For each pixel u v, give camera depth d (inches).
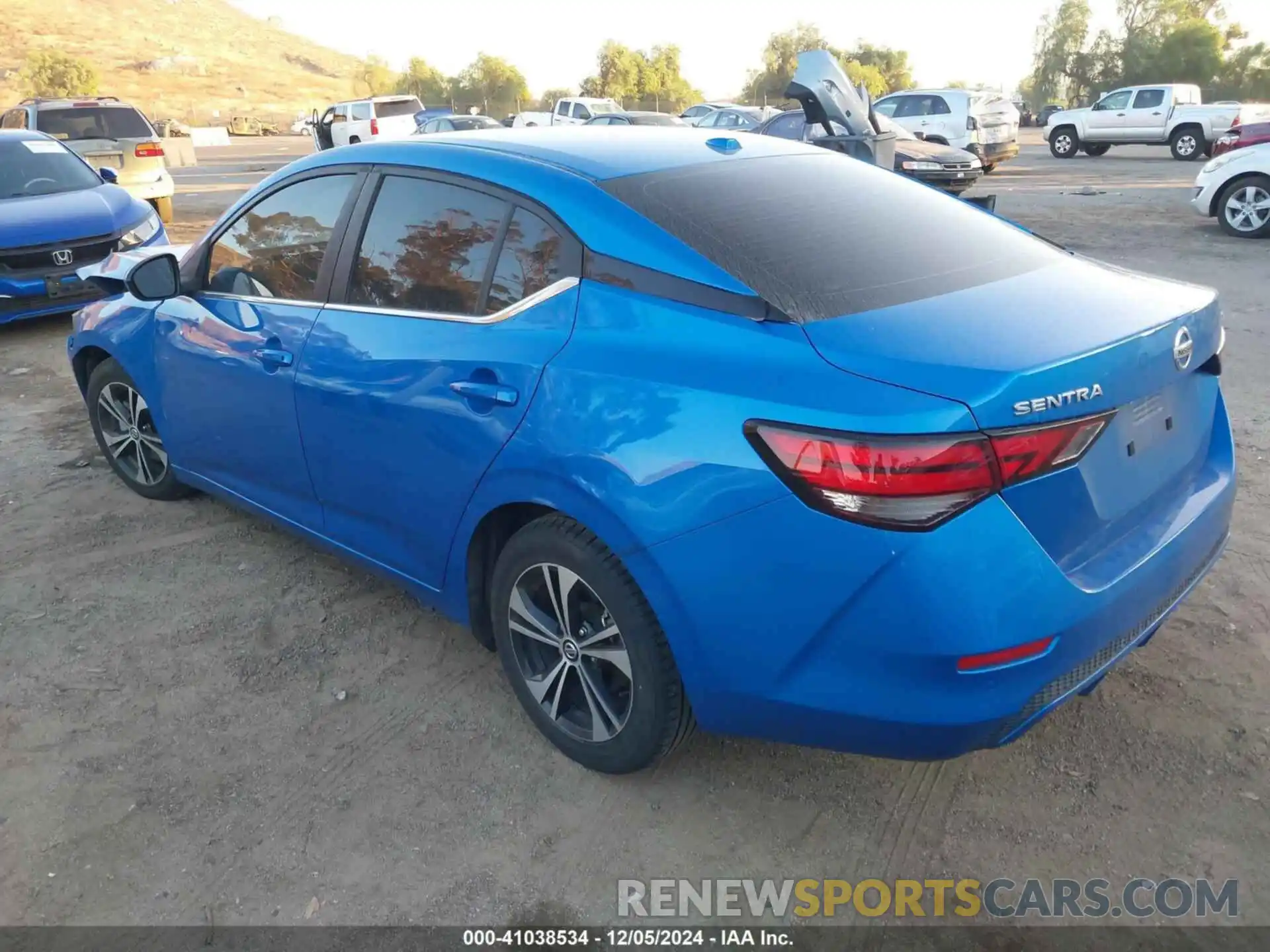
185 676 129.3
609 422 92.7
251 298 140.7
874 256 102.4
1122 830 100.6
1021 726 86.2
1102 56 2815.0
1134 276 110.5
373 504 125.0
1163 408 97.5
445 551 116.3
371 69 4643.2
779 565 83.6
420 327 114.5
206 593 149.7
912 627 79.8
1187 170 797.2
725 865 98.1
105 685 127.6
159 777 110.9
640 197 104.5
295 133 2704.2
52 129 527.2
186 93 5300.2
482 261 110.8
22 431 221.5
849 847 99.9
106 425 183.3
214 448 153.9
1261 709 117.0
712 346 90.3
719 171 115.2
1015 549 80.4
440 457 110.7
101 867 98.2
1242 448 193.2
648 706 98.6
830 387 82.2
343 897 94.8
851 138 420.8
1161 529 97.3
